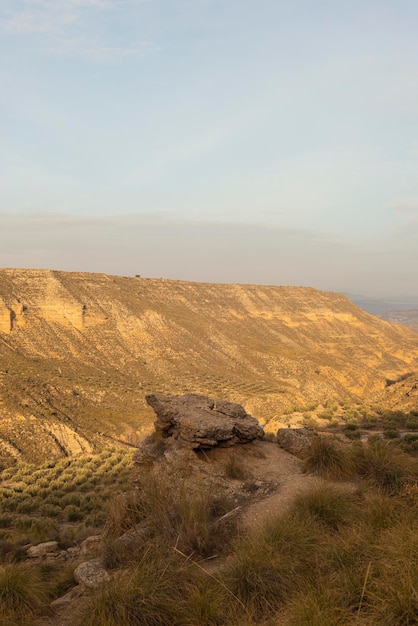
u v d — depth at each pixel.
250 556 6.62
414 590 4.92
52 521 19.50
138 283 119.94
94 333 87.06
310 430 15.01
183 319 107.81
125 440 47.25
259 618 5.66
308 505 8.66
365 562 6.14
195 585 6.42
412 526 6.97
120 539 8.80
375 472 10.84
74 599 7.42
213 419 13.56
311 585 5.87
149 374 79.56
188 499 9.36
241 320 127.62
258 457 13.19
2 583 7.43
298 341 126.12
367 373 97.38
